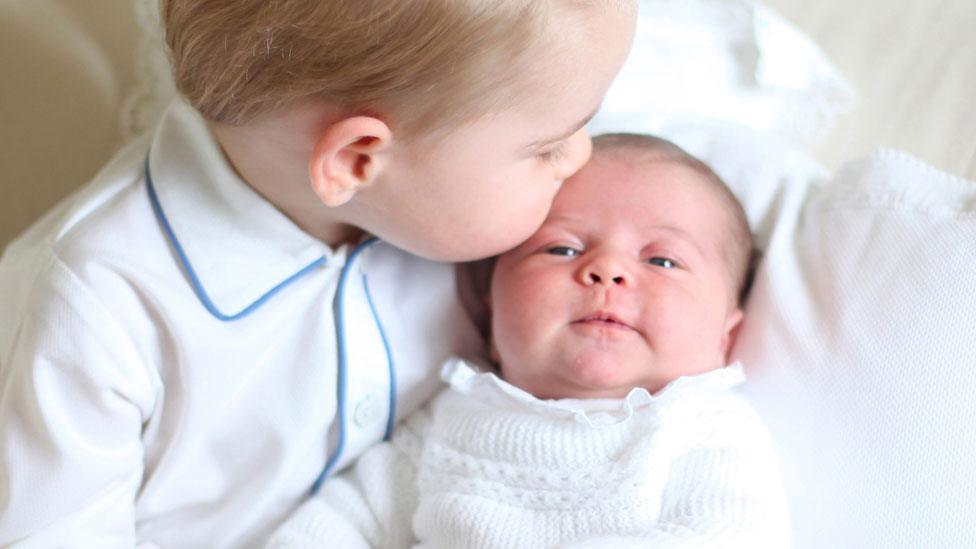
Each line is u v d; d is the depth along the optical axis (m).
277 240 0.97
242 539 1.04
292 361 1.00
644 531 0.88
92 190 0.98
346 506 1.04
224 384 0.97
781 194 1.18
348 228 1.01
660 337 1.00
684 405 0.97
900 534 0.96
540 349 1.01
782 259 1.11
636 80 1.30
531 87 0.80
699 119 1.25
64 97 1.27
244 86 0.83
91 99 1.27
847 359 1.03
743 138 1.22
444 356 1.11
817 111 1.32
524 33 0.77
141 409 0.96
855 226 1.08
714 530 0.86
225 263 0.95
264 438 1.02
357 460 1.09
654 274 1.02
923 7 1.39
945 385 0.98
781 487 0.97
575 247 1.05
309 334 1.00
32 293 0.91
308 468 1.05
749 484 0.91
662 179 1.07
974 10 1.37
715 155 1.21
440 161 0.84
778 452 1.04
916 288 1.02
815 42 1.40
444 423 1.03
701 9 1.30
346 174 0.85
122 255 0.91
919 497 0.96
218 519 1.04
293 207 0.96
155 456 1.00
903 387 0.99
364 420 1.04
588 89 0.82
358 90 0.80
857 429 1.00
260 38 0.79
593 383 0.99
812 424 1.03
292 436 1.01
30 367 0.90
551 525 0.93
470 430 1.00
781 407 1.05
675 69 1.31
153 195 0.95
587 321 1.00
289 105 0.83
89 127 1.27
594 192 1.06
